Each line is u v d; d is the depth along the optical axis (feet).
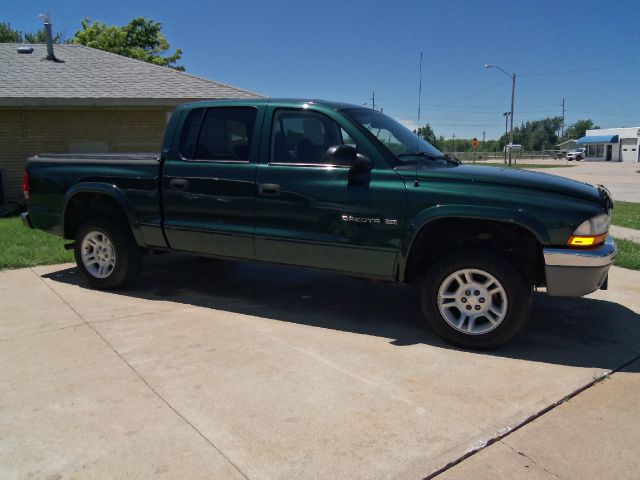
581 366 13.39
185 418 10.80
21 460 9.43
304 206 15.60
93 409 11.15
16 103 39.47
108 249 19.45
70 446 9.85
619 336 15.48
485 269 13.85
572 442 10.14
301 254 15.94
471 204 13.74
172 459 9.48
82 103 41.27
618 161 230.07
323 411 11.09
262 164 16.30
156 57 106.83
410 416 10.90
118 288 19.69
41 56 51.26
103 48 104.27
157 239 18.43
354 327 16.14
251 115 16.87
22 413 10.98
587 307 18.13
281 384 12.27
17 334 15.29
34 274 21.99
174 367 13.15
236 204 16.66
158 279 21.49
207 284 20.79
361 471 9.17
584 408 11.40
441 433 10.31
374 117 16.97
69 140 44.96
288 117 16.38
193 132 17.74
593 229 13.32
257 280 21.44
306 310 17.72
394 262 14.74
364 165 14.74
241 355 13.91
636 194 68.54
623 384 12.51
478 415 10.96
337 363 13.44
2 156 43.16
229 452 9.67
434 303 14.53
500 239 14.53
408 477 9.04
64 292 19.45
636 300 18.94
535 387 12.20
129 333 15.42
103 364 13.32
